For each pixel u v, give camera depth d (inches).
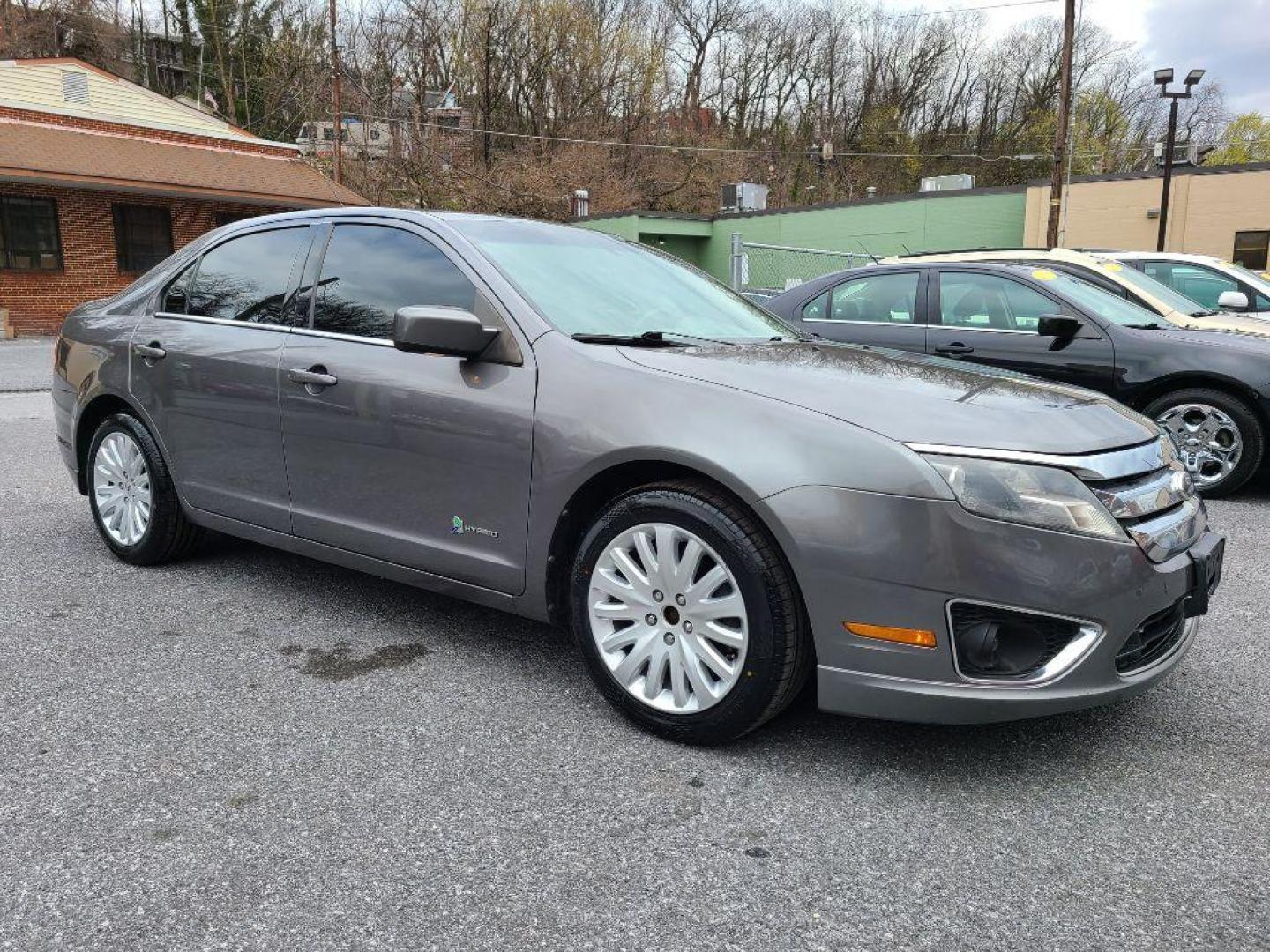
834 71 2335.1
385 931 74.0
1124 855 85.8
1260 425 224.2
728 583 99.2
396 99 1708.9
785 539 94.3
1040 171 2245.3
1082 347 239.0
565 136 1840.6
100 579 159.9
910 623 91.4
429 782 96.4
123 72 1889.8
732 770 100.0
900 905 78.2
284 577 162.2
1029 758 103.7
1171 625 101.8
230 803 91.7
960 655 92.0
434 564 122.2
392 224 134.3
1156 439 105.0
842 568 92.6
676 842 86.8
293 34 1841.8
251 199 938.1
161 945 71.9
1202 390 229.1
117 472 166.7
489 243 128.3
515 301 118.3
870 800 94.7
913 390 101.8
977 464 91.0
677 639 103.6
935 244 1162.6
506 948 72.4
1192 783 98.8
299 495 136.9
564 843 86.3
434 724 109.4
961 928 75.5
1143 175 1021.8
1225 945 73.8
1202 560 100.1
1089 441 95.7
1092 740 108.2
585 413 107.2
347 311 133.6
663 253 160.7
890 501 91.1
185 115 1011.9
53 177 789.9
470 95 1813.5
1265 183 971.9
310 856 83.5
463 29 1784.0
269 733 106.5
